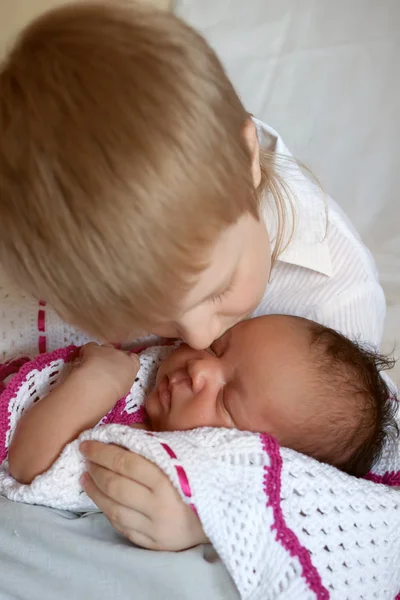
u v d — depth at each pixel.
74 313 0.53
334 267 0.86
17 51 0.50
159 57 0.49
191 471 0.58
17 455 0.66
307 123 1.22
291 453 0.65
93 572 0.61
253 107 1.22
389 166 1.21
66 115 0.46
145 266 0.49
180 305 0.54
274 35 1.20
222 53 1.21
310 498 0.63
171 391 0.75
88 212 0.46
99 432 0.63
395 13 1.15
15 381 0.71
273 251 0.80
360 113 1.20
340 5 1.16
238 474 0.61
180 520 0.59
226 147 0.52
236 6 1.20
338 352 0.75
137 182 0.46
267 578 0.60
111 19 0.50
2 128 0.47
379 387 0.78
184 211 0.48
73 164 0.46
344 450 0.74
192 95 0.49
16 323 0.81
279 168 0.81
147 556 0.60
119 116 0.46
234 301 0.63
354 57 1.18
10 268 0.53
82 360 0.73
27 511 0.63
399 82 1.18
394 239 1.21
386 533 0.66
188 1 1.21
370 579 0.64
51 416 0.66
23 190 0.47
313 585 0.60
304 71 1.20
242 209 0.55
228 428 0.67
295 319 0.78
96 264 0.48
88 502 0.65
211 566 0.60
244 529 0.59
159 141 0.47
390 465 0.79
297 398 0.72
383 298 0.95
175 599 0.59
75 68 0.47
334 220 0.88
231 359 0.74
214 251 0.53
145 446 0.60
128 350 0.87
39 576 0.62
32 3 1.11
